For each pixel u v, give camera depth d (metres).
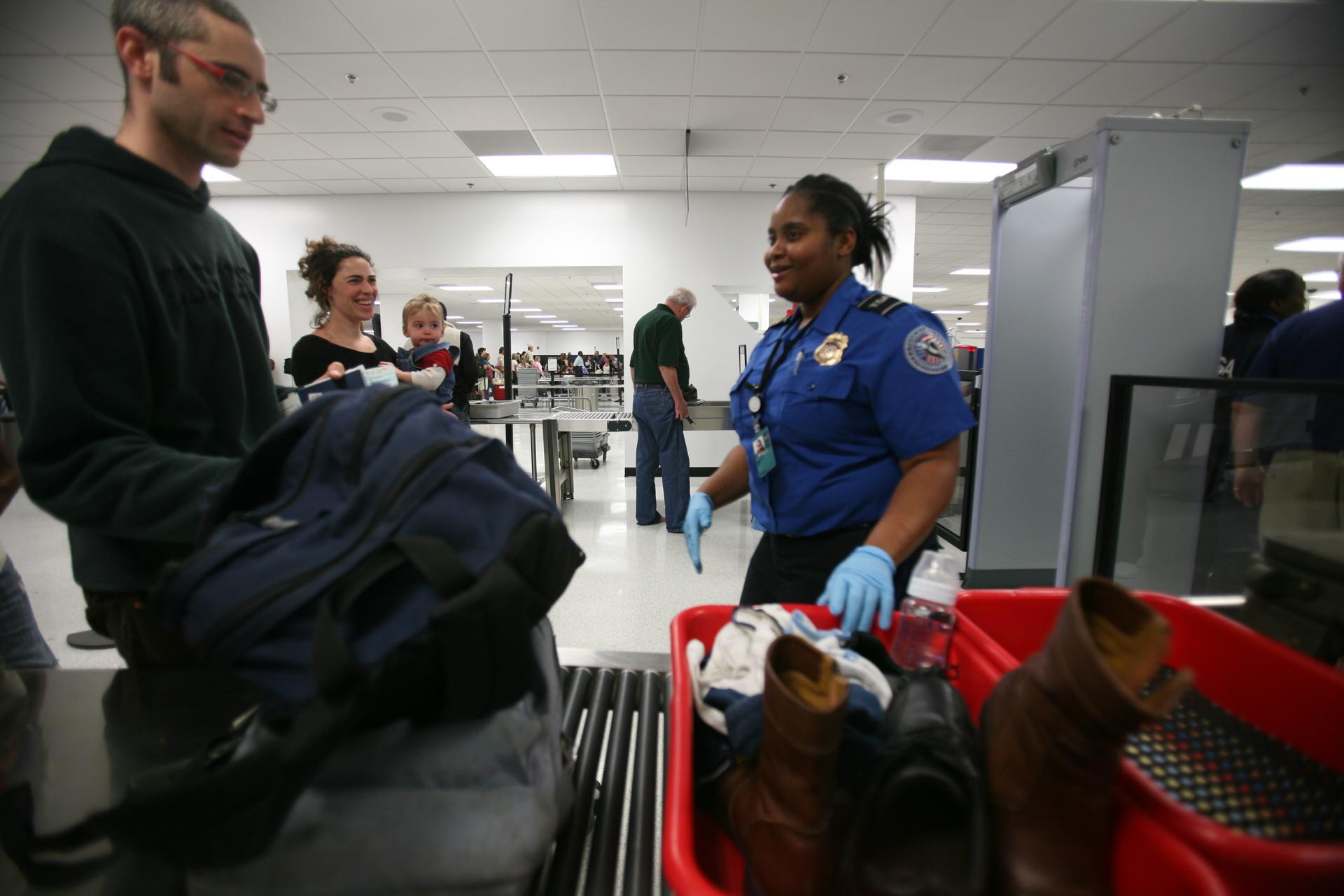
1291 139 4.17
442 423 0.48
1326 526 1.26
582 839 0.57
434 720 0.42
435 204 5.48
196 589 0.41
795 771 0.37
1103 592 0.38
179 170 0.75
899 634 0.69
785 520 0.96
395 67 3.31
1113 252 1.58
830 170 4.89
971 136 4.24
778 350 0.99
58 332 0.58
